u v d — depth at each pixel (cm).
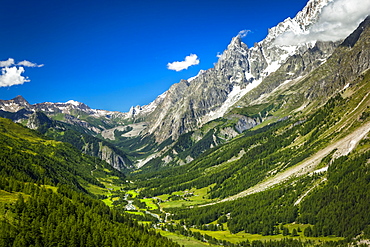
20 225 17925
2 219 17988
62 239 17875
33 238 17350
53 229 18375
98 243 18888
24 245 16600
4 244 16412
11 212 18750
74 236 18250
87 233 19225
